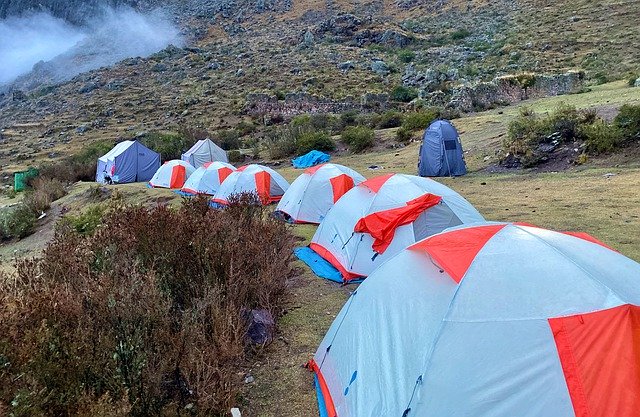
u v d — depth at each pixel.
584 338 2.81
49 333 3.74
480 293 3.24
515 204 10.57
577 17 70.31
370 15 104.75
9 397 3.12
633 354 2.70
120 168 24.45
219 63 80.50
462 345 3.09
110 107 64.31
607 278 3.14
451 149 15.27
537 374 2.82
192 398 4.07
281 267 6.66
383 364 3.51
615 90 23.48
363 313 4.05
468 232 3.91
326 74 63.94
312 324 5.85
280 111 48.56
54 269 5.90
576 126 14.77
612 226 8.31
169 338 4.33
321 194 10.89
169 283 5.56
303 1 126.94
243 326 5.18
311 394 4.41
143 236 6.35
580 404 2.67
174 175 20.41
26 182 28.98
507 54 60.25
